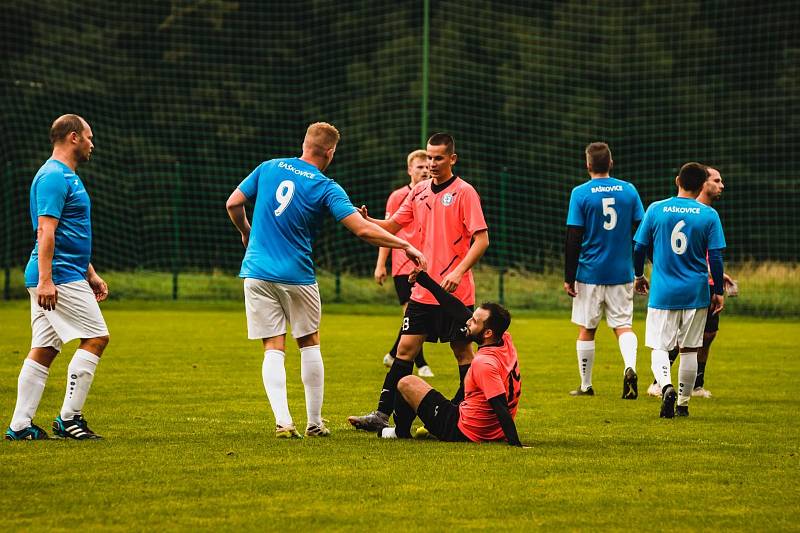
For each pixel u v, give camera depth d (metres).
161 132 115.31
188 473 20.09
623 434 25.86
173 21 119.62
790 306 78.31
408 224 29.19
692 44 117.62
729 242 110.00
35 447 22.81
